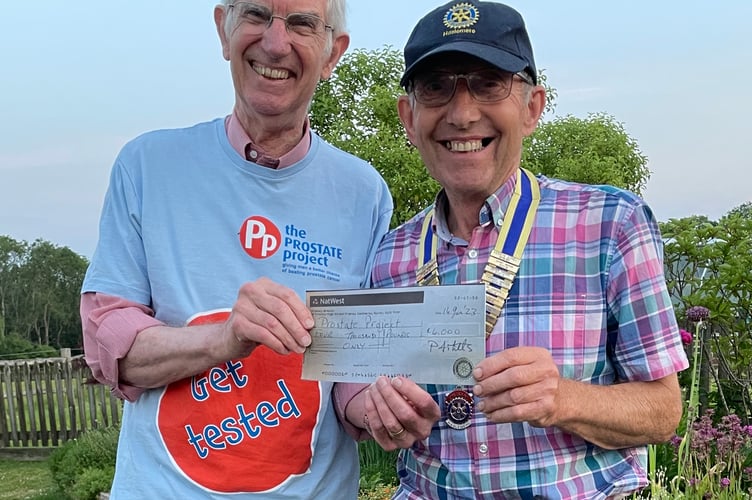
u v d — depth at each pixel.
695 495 3.60
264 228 2.16
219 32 2.28
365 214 2.34
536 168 11.45
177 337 1.97
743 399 4.95
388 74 10.20
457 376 1.67
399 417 1.70
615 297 1.74
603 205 1.78
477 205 1.92
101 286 2.10
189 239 2.13
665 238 5.70
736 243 5.31
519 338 1.78
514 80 1.83
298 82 2.15
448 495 1.85
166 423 2.05
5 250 54.41
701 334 4.99
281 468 2.07
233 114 2.26
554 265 1.78
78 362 10.73
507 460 1.77
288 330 1.80
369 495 4.94
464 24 1.83
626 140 13.10
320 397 2.15
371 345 1.78
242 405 2.06
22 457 10.53
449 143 1.88
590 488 1.75
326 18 2.17
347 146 9.34
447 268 1.96
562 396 1.60
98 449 7.43
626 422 1.67
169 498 2.01
